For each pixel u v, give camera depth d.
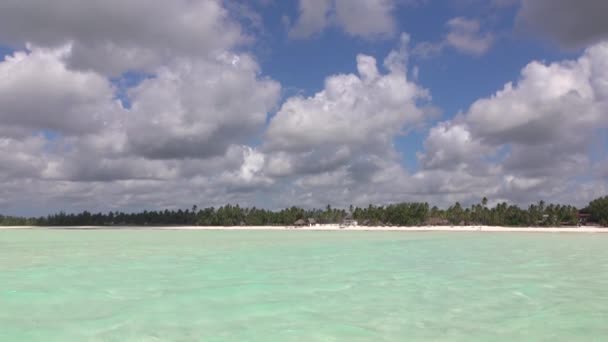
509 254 35.03
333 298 16.25
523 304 15.25
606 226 111.00
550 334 11.66
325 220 147.12
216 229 134.12
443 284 19.48
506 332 11.84
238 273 23.31
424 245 47.19
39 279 21.41
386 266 26.41
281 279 21.00
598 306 14.91
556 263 28.33
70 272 24.03
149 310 14.33
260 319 13.18
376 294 17.03
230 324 12.63
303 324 12.62
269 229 127.06
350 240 59.28
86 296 16.75
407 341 11.07
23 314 13.90
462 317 13.43
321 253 36.69
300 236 75.06
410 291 17.69
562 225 115.44
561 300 15.95
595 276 22.05
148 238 70.38
